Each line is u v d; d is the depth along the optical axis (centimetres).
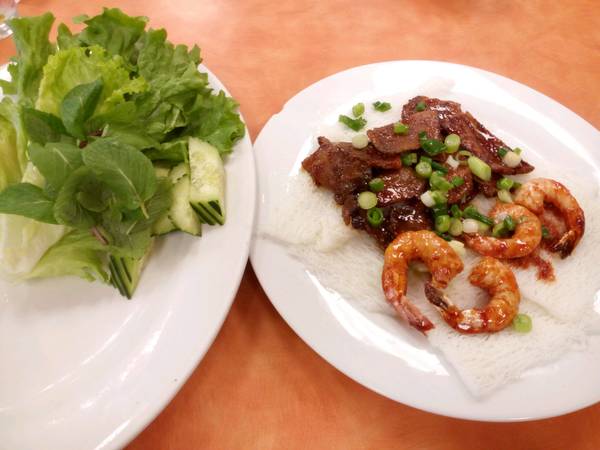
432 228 31
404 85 38
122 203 24
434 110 35
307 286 28
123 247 26
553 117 35
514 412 24
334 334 26
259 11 45
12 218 25
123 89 27
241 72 40
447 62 39
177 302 26
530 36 44
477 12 46
